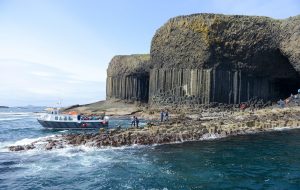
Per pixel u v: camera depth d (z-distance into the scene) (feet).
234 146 119.85
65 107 330.75
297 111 186.80
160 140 126.93
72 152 113.29
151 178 81.41
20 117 370.32
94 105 331.98
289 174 83.92
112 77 345.10
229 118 175.83
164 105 256.52
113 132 136.98
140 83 325.01
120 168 91.20
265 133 149.07
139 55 334.24
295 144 122.93
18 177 84.79
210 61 233.35
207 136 138.41
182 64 248.93
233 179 80.02
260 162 96.37
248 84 236.43
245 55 233.55
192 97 240.32
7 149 119.85
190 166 92.17
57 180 81.66
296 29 230.68
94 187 75.66
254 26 235.20
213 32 231.30
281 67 241.55
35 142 130.11
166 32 262.47
